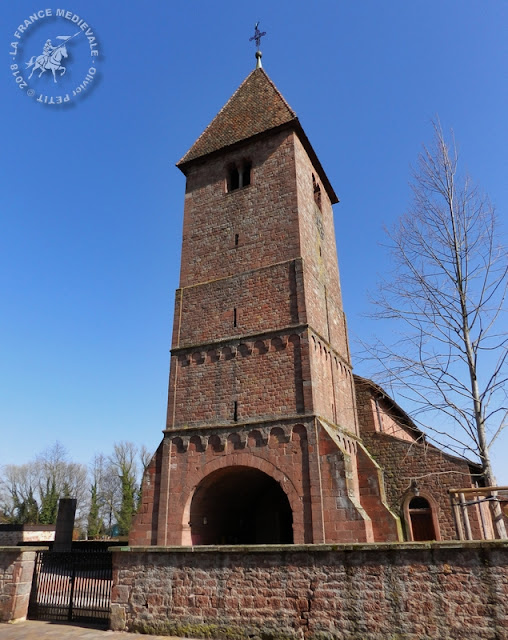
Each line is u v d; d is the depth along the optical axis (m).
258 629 11.30
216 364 24.42
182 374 25.06
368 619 10.45
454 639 9.73
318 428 20.61
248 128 30.31
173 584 12.61
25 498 84.12
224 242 27.78
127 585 13.20
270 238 26.30
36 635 12.85
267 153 28.89
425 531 26.44
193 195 30.50
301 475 20.14
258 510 29.20
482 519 19.45
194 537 22.14
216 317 25.75
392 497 27.56
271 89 32.06
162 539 21.61
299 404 21.53
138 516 22.69
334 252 32.47
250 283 25.62
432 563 10.30
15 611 14.81
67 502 33.78
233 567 12.05
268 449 21.20
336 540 18.64
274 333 23.50
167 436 23.73
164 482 22.77
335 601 10.82
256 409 22.42
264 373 22.97
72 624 14.16
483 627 9.59
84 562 15.70
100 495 91.94
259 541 28.45
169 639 11.91
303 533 19.28
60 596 15.36
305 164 29.84
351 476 19.78
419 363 17.27
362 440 29.47
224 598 11.90
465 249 17.78
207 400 23.81
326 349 25.31
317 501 19.41
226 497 25.25
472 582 9.91
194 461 22.61
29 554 15.84
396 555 10.62
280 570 11.54
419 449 27.88
